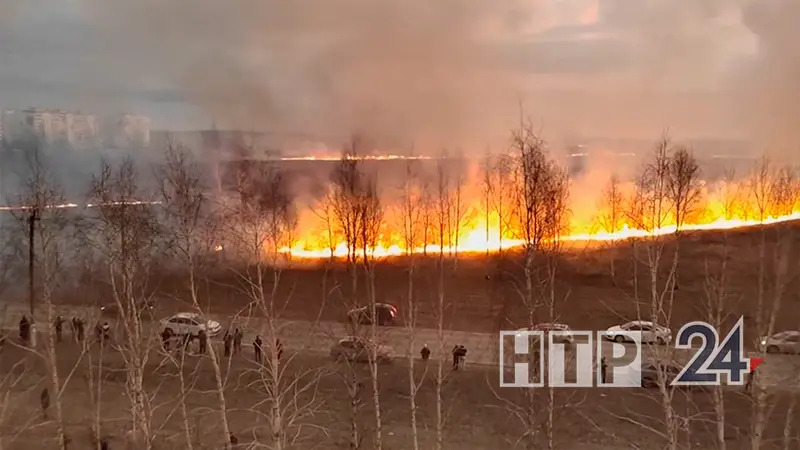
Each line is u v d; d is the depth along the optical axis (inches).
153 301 902.4
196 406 848.3
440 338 769.6
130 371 796.6
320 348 893.8
